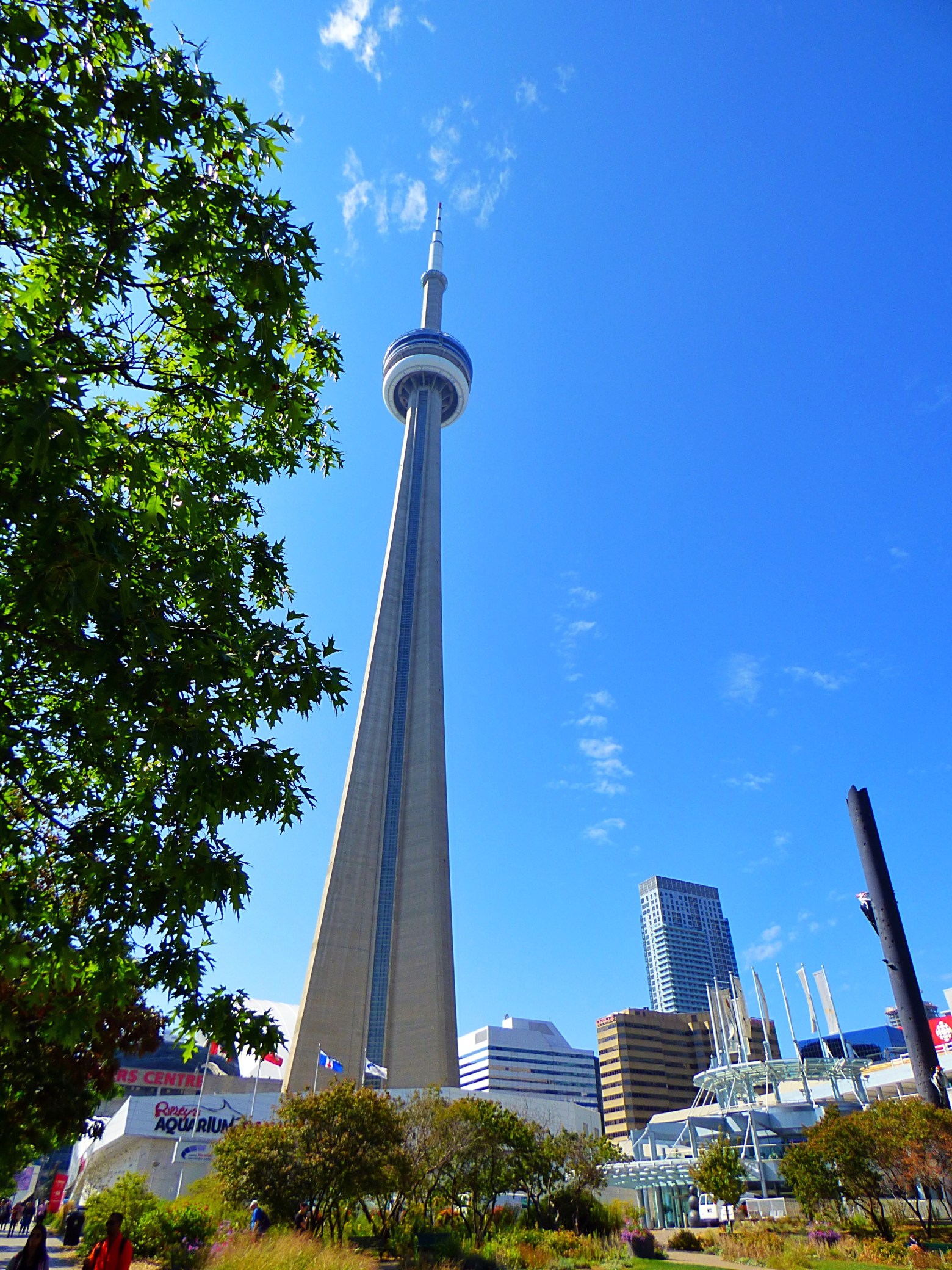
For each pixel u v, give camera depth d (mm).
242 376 10156
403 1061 99875
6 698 9367
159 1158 66938
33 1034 12672
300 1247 23859
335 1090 33500
